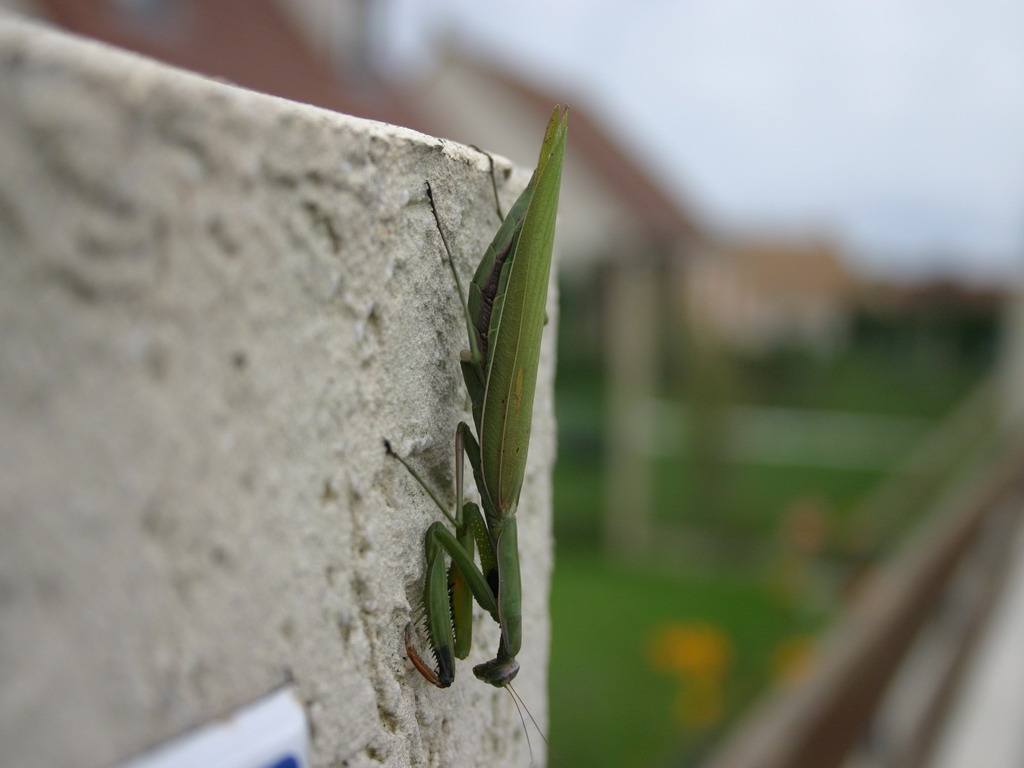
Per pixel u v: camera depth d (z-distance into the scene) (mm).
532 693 152
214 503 85
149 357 79
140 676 79
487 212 135
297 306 93
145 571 79
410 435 114
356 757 103
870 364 3605
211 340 84
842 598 649
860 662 206
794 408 2404
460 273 127
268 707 89
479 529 129
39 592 72
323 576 98
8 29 70
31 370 71
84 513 75
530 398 128
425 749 118
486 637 142
